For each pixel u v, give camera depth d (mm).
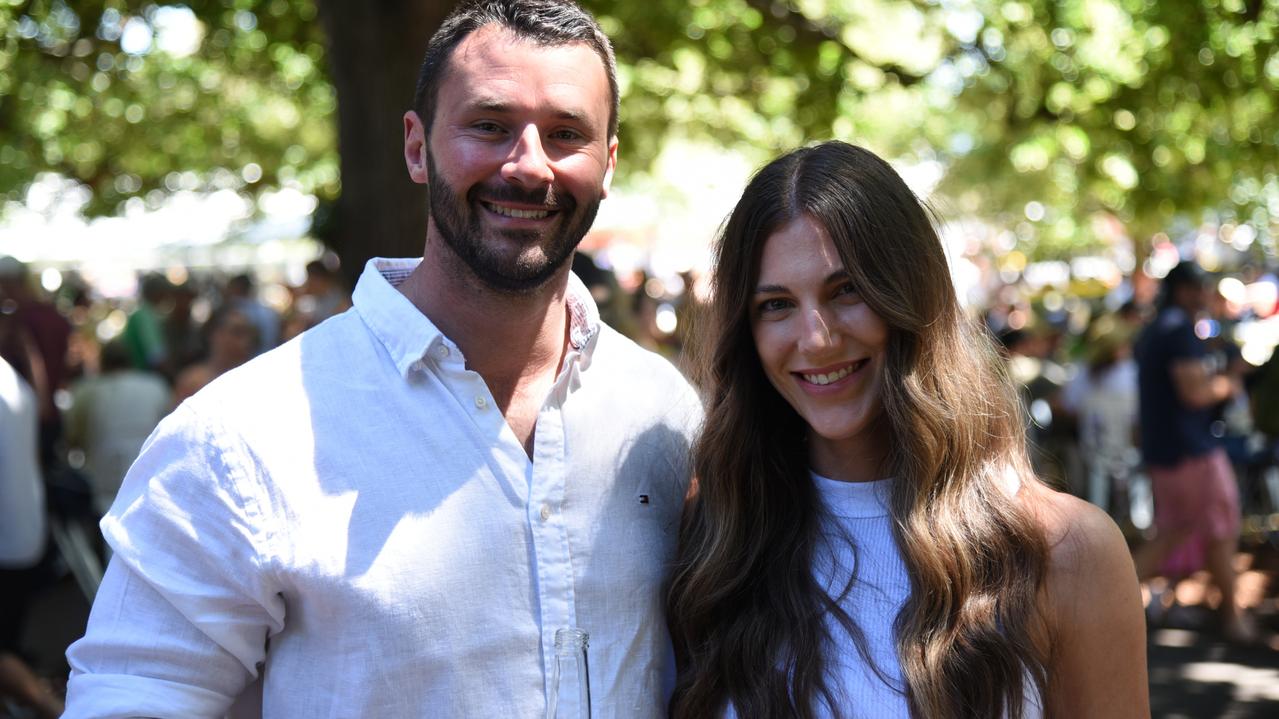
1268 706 5645
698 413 2258
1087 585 1916
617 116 2086
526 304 1963
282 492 1840
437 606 1835
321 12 5168
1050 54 8977
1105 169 9469
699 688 2016
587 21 1990
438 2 5039
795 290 2008
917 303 2006
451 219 1933
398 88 5039
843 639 1979
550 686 1867
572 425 2021
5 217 20125
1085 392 9164
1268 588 7898
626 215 16984
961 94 9695
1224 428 9234
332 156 16469
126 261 20531
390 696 1817
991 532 1948
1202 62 8320
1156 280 14727
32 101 12992
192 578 1837
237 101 15781
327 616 1829
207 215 18812
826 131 9227
